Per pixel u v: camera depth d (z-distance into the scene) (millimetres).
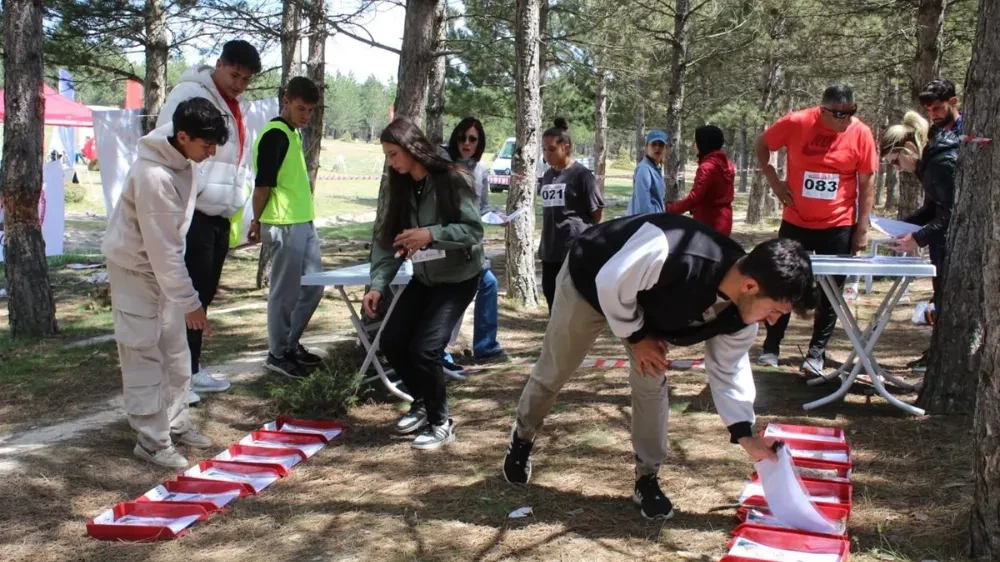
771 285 2611
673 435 4473
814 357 5543
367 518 3582
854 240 5543
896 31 12289
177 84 5012
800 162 5441
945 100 5258
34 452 4266
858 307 8570
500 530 3408
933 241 5254
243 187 5371
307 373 5738
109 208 10000
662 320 2953
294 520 3586
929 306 7562
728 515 3467
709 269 2781
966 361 4531
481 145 6234
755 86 21266
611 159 67750
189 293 4004
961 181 4477
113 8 10805
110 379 5738
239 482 3920
